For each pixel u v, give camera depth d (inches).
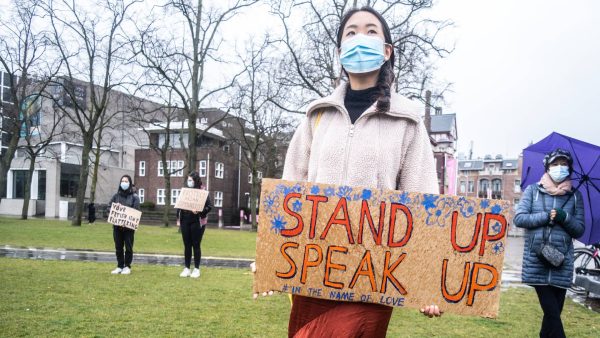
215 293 297.7
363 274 86.1
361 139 89.1
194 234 370.9
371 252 86.3
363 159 87.9
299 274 87.0
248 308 255.3
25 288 287.4
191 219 370.0
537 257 185.0
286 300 282.8
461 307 85.1
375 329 85.7
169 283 331.0
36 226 1000.9
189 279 356.5
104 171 2063.2
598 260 404.8
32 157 1371.8
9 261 424.5
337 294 86.2
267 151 1544.0
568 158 193.0
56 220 1443.2
